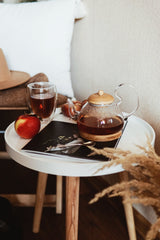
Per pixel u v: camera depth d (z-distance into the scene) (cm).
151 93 98
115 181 132
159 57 91
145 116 104
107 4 111
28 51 134
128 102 112
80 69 145
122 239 110
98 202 133
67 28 131
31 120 79
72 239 76
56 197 123
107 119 74
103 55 122
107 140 76
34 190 131
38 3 137
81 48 139
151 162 51
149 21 92
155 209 56
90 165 65
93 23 124
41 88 90
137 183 50
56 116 99
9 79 123
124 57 109
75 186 71
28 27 132
